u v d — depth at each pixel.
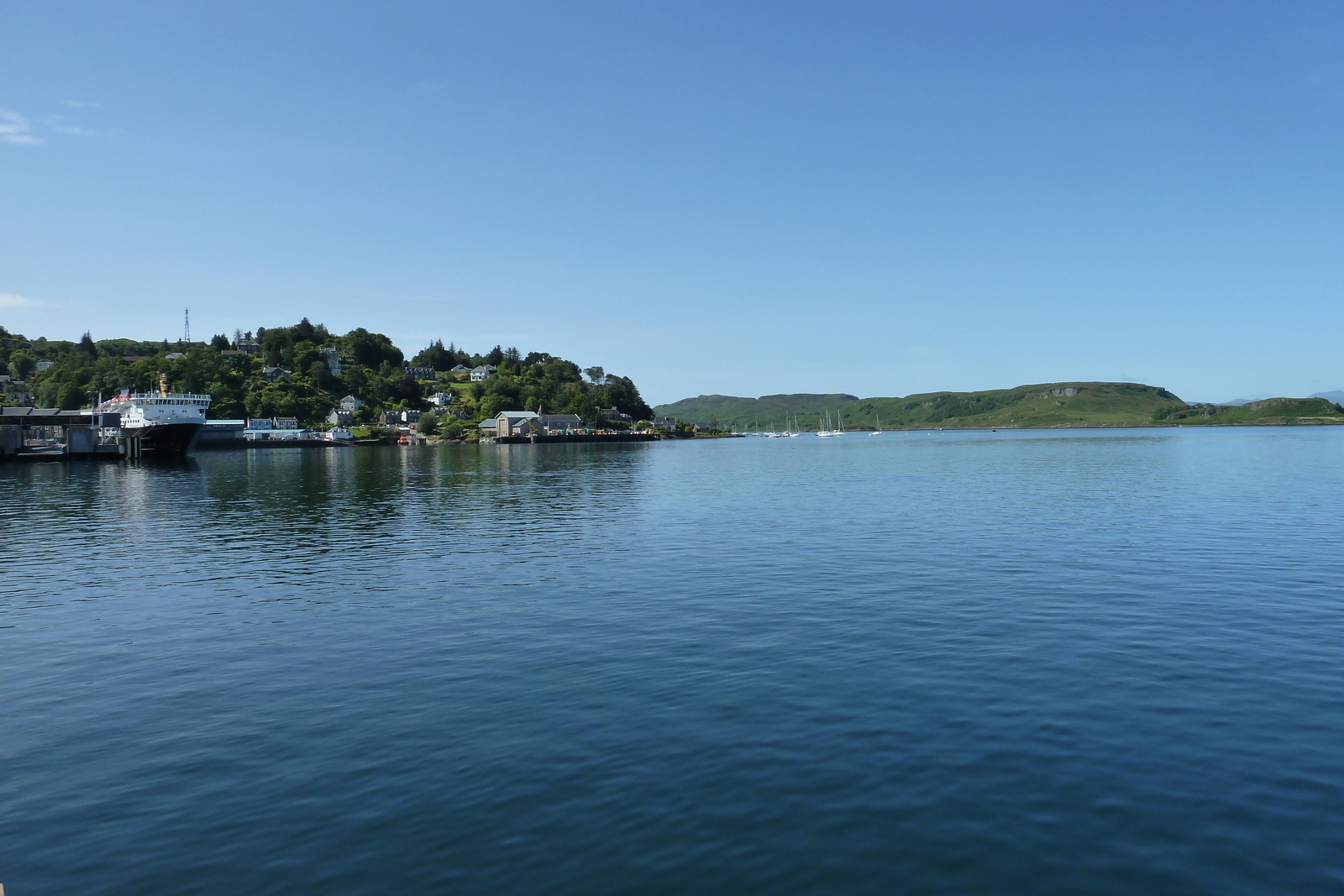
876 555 42.53
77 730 19.67
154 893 12.93
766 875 13.05
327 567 41.56
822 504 70.38
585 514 64.69
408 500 78.38
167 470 137.62
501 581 37.16
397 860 13.65
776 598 32.69
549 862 13.51
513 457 196.12
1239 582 34.72
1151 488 82.38
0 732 19.59
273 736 19.05
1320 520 54.78
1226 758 16.98
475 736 18.69
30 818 15.36
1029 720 19.17
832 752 17.56
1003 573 37.25
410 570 40.28
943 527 53.59
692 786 16.05
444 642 26.78
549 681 22.55
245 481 107.69
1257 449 187.62
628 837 14.23
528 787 16.12
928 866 13.26
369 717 20.08
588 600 32.97
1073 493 77.56
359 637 27.75
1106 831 14.20
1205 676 22.27
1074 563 39.38
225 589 36.31
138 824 15.06
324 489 93.25
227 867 13.56
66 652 26.28
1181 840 13.91
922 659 24.06
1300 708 19.77
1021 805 15.13
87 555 46.19
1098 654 24.38
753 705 20.38
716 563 41.12
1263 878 12.79
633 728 19.02
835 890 12.66
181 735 19.23
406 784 16.36
